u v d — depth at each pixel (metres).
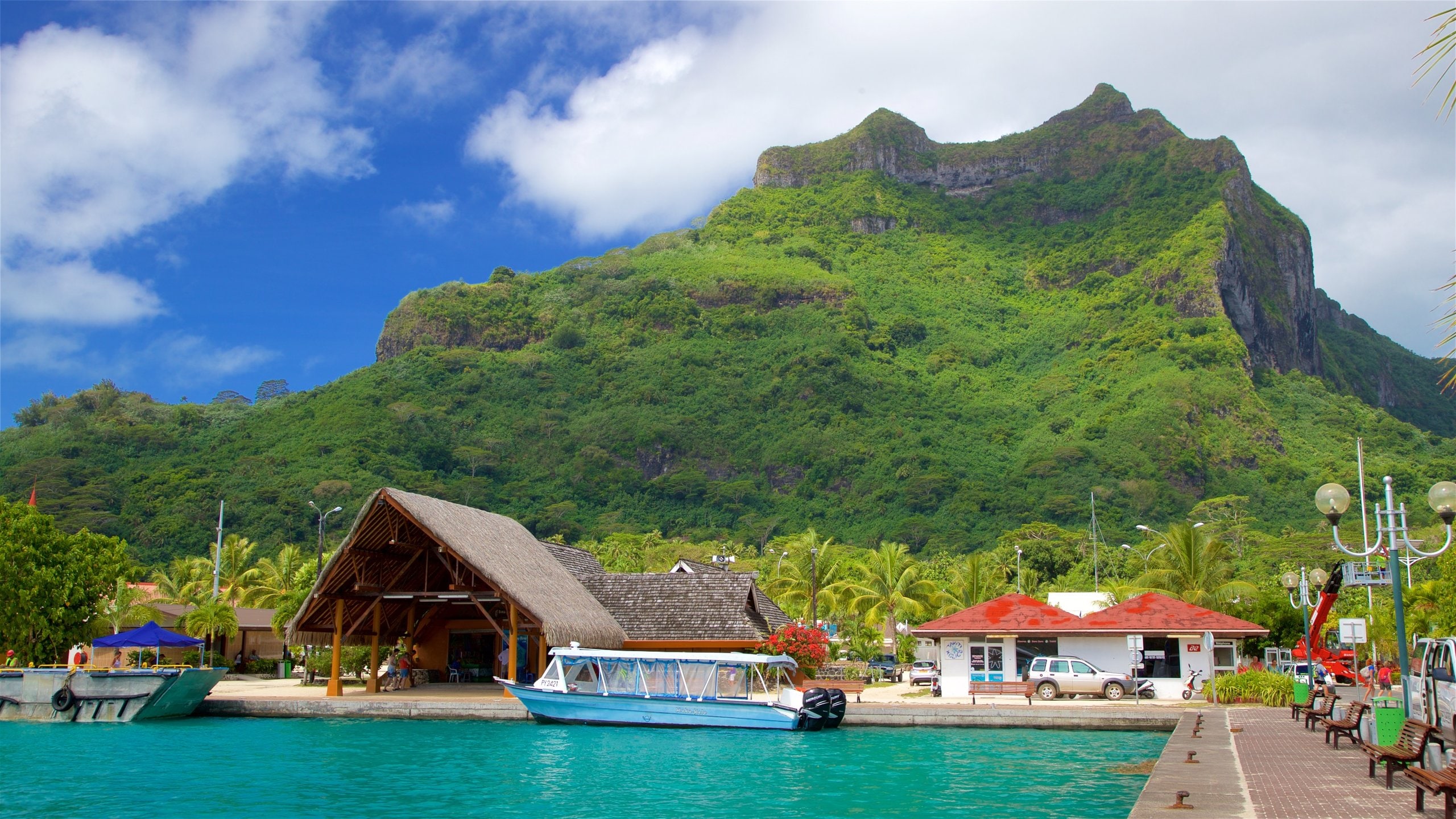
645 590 42.81
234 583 77.56
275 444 198.62
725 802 19.30
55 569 42.22
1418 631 47.81
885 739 29.16
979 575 72.69
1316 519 185.38
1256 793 15.03
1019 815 17.78
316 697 36.66
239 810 18.64
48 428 198.12
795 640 39.31
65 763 24.28
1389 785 15.36
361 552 36.91
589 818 17.81
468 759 25.17
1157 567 63.91
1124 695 38.72
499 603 44.03
